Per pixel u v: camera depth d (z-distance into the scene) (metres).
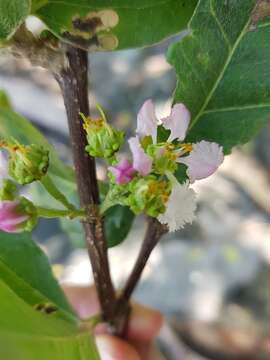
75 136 0.06
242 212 0.23
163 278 0.22
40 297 0.08
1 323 0.05
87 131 0.06
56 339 0.06
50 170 0.08
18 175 0.06
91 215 0.07
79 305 0.12
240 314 0.21
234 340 0.20
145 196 0.06
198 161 0.06
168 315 0.21
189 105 0.07
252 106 0.07
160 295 0.21
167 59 0.06
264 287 0.21
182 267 0.22
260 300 0.21
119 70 0.27
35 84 0.26
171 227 0.06
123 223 0.08
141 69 0.27
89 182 0.06
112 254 0.22
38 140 0.09
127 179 0.06
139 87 0.26
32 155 0.06
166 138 0.06
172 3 0.06
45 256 0.08
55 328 0.06
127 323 0.10
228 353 0.20
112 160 0.06
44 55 0.06
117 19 0.06
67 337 0.06
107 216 0.08
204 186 0.24
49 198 0.09
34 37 0.06
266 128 0.24
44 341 0.05
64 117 0.25
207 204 0.23
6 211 0.06
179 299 0.21
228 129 0.07
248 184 0.23
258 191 0.23
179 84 0.07
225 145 0.07
